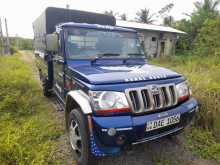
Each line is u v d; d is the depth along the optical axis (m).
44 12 5.06
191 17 25.16
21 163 2.69
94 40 3.74
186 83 3.08
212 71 7.47
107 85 2.43
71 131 3.04
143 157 3.12
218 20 15.05
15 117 4.32
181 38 24.27
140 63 3.89
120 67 3.30
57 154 3.14
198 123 4.05
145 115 2.49
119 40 3.97
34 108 4.90
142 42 4.32
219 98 4.59
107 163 2.94
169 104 2.71
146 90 2.55
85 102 2.46
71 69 3.26
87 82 2.59
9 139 3.14
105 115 2.34
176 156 3.16
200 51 14.95
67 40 3.57
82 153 2.63
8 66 9.60
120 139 2.35
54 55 4.55
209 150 3.30
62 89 3.97
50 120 4.30
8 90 5.25
